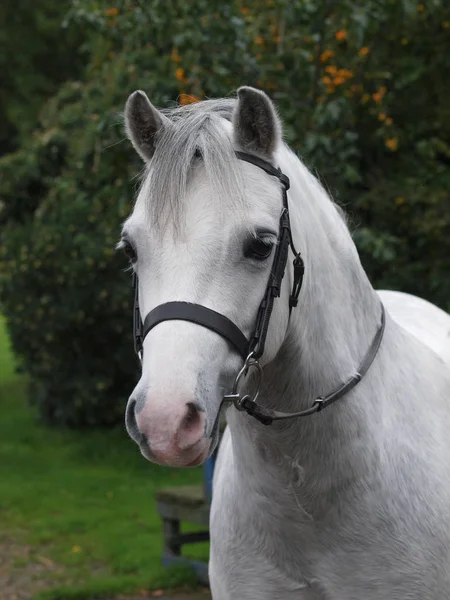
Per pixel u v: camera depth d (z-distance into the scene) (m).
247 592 2.23
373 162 6.19
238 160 1.95
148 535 5.64
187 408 1.74
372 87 5.93
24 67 20.03
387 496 2.14
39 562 5.22
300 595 2.19
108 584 4.71
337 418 2.12
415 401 2.30
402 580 2.13
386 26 5.88
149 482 7.05
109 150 5.72
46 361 8.21
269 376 2.11
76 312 7.68
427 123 6.12
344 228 2.34
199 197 1.88
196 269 1.84
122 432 8.45
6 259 8.00
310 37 5.64
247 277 1.88
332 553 2.14
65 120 6.91
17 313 8.05
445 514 2.20
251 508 2.20
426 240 5.84
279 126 2.01
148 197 1.90
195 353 1.80
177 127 1.95
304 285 2.08
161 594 4.69
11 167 8.70
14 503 6.43
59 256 7.57
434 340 2.80
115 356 8.00
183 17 5.39
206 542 5.49
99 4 5.93
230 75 5.45
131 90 5.56
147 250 1.89
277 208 1.95
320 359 2.13
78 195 7.72
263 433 2.13
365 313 2.29
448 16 5.93
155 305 1.85
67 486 6.89
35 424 8.97
